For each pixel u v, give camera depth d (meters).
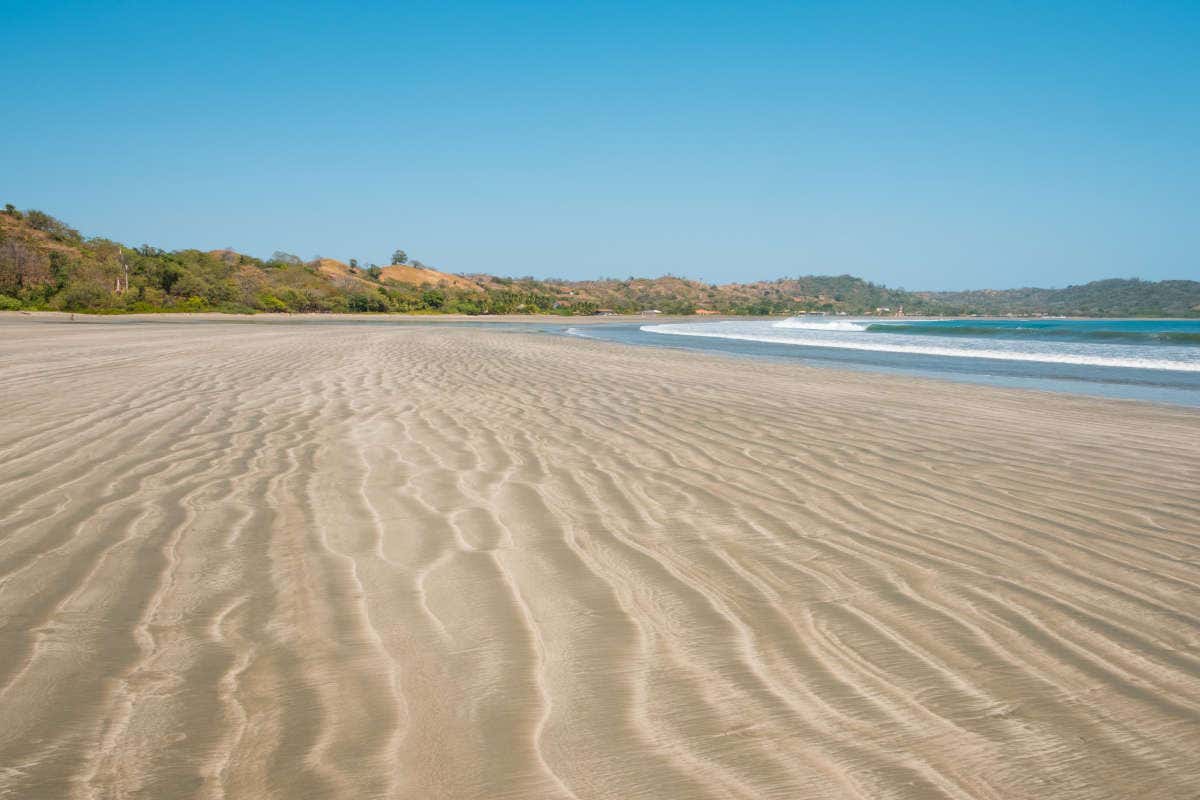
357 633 2.64
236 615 2.78
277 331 31.55
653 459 5.75
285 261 121.50
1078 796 1.79
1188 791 1.81
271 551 3.50
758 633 2.68
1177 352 22.75
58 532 3.74
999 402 10.09
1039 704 2.21
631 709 2.15
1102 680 2.36
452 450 5.98
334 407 8.23
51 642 2.53
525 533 3.83
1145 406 10.01
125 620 2.72
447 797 1.74
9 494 4.45
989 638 2.66
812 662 2.46
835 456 6.00
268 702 2.16
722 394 10.16
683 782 1.81
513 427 7.14
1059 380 14.60
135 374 11.38
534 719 2.09
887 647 2.58
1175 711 2.18
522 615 2.81
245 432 6.62
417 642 2.57
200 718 2.06
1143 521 4.25
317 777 1.81
